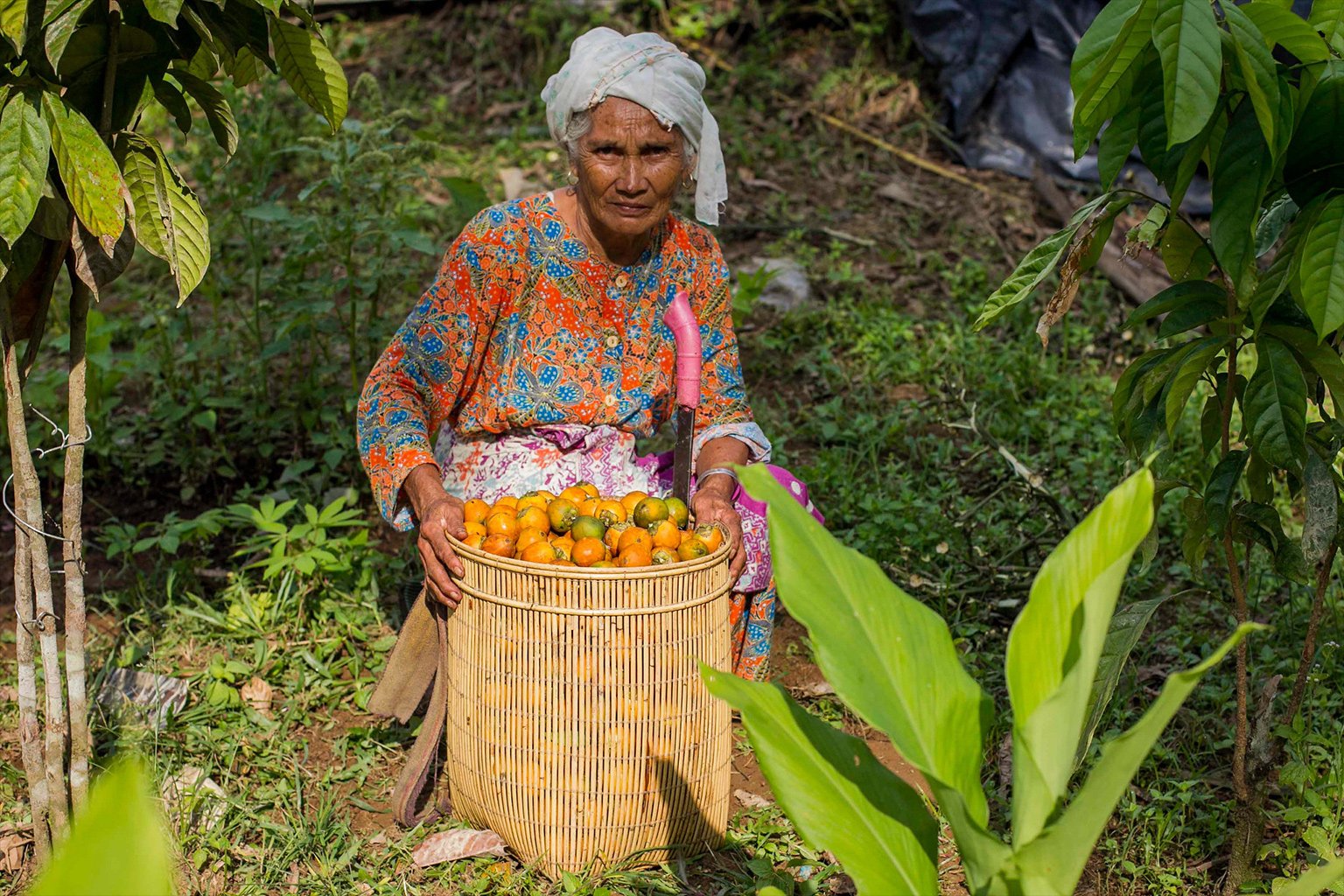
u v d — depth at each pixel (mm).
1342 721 3342
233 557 4105
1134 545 1640
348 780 3146
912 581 4062
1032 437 5156
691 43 8492
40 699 3287
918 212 7191
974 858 1806
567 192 2973
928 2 7785
